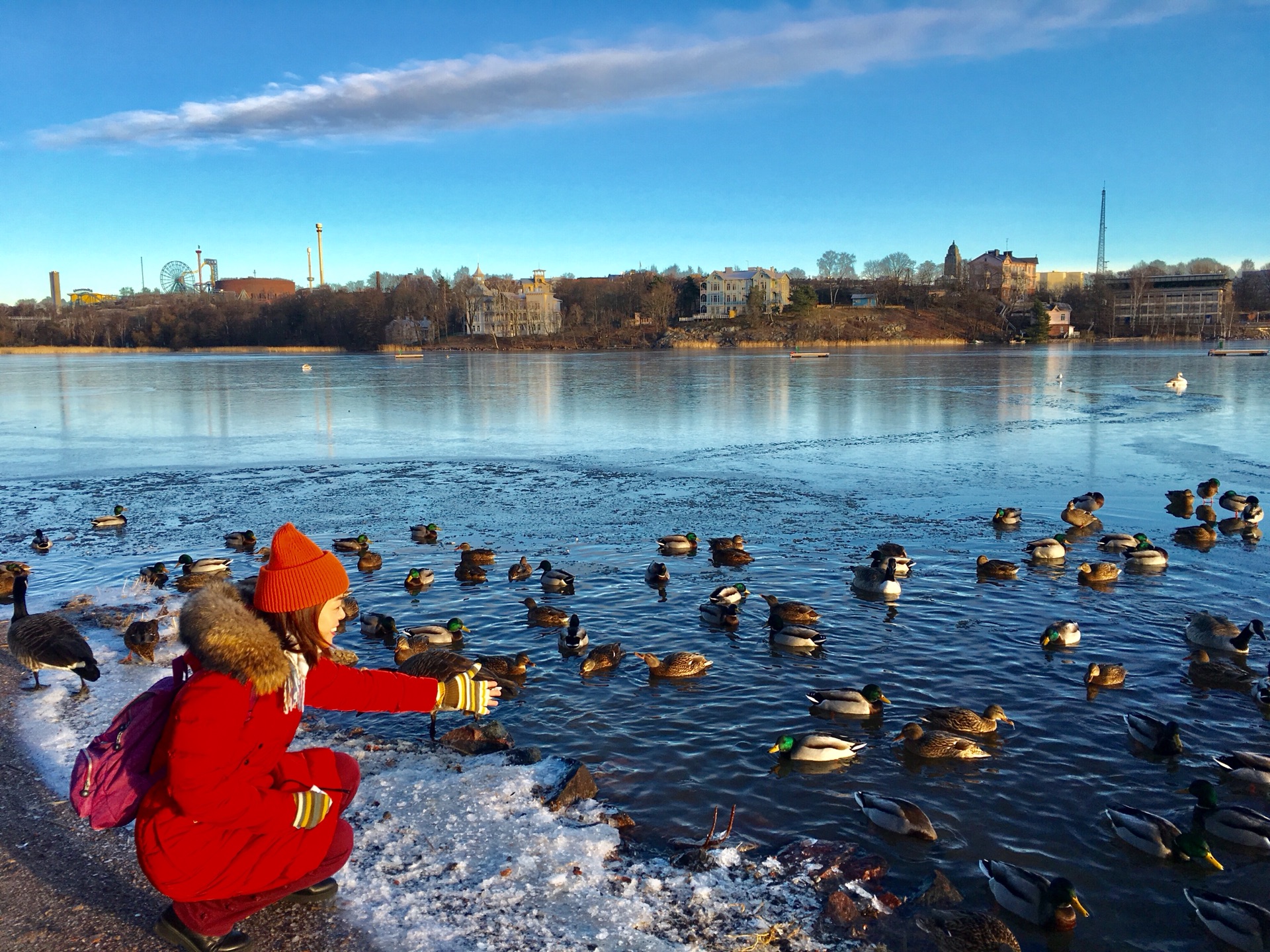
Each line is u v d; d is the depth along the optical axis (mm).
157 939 7379
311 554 6648
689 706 14398
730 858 9609
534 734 13266
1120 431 49938
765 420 56406
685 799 11344
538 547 25547
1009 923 9211
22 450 46688
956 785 11953
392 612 19375
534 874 8875
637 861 9430
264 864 6594
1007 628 18094
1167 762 12680
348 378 104312
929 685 15312
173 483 37219
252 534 26141
